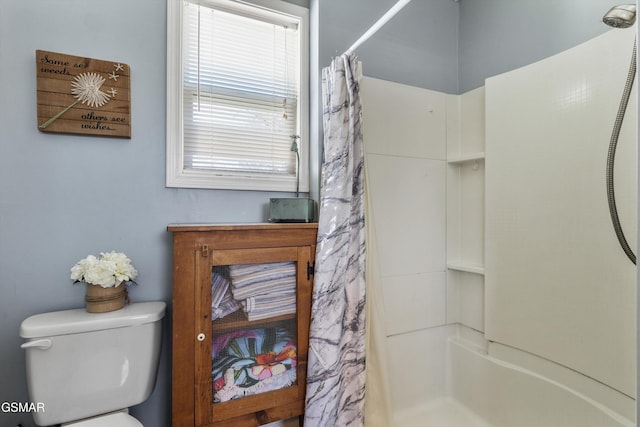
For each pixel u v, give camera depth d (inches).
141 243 49.4
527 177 54.9
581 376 46.9
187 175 52.5
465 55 72.3
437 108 68.6
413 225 65.4
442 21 72.2
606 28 47.7
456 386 66.4
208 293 42.8
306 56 61.9
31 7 43.7
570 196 48.6
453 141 70.4
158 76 50.6
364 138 59.2
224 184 54.9
